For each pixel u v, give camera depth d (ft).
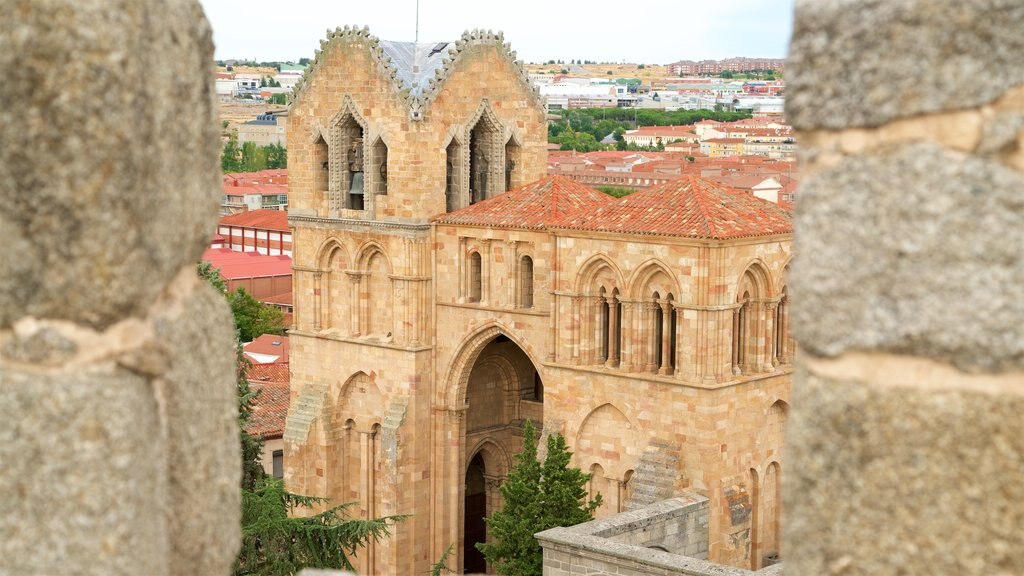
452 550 257.75
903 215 24.86
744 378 220.23
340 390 272.10
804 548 26.27
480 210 254.47
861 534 25.62
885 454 25.35
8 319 24.40
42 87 23.73
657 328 223.71
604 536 188.96
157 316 26.13
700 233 212.02
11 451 24.38
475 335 255.50
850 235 25.41
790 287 26.58
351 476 274.98
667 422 219.61
